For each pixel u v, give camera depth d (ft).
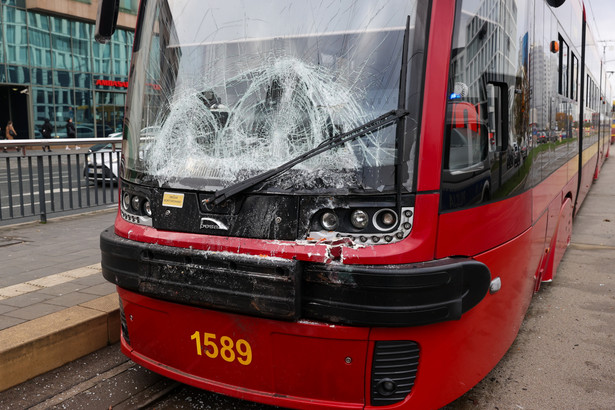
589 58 31.12
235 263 8.36
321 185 8.24
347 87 8.63
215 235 8.78
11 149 22.97
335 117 8.55
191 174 9.25
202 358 9.37
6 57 87.92
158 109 10.12
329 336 8.21
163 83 10.21
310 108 8.75
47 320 12.26
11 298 13.84
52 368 11.68
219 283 8.50
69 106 97.81
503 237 10.09
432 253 8.23
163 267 9.01
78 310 12.94
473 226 8.97
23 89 91.50
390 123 8.17
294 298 8.01
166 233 9.25
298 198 8.28
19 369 11.02
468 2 9.05
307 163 8.40
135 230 9.71
